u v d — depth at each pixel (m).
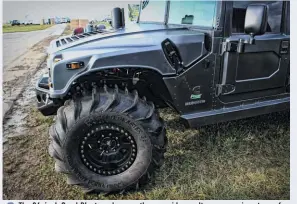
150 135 1.94
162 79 2.08
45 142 2.74
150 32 2.24
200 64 2.11
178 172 2.28
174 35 2.06
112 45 1.95
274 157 2.51
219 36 2.12
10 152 2.57
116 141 1.99
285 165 2.40
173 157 2.47
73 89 2.10
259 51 2.29
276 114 3.22
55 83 1.86
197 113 2.23
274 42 2.34
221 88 2.23
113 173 2.03
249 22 1.94
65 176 2.26
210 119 2.25
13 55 5.64
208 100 2.24
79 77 1.93
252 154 2.55
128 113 1.89
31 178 2.24
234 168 2.35
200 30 2.25
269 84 2.46
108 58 1.84
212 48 2.12
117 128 1.92
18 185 2.16
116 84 2.08
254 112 2.43
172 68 2.01
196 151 2.56
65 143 1.89
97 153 2.01
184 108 2.18
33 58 5.57
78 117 1.86
